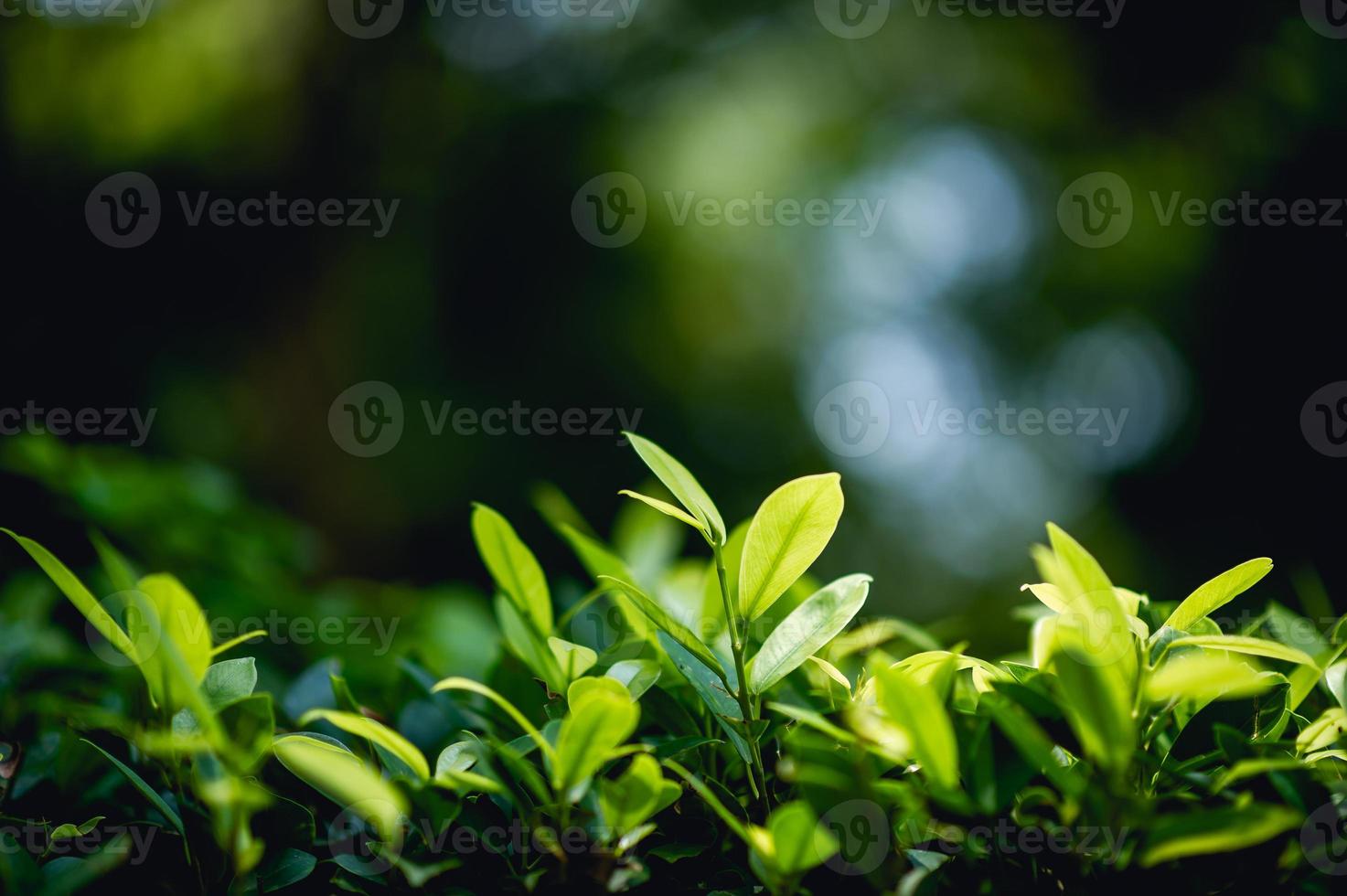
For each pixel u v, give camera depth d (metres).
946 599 8.15
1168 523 8.32
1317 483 7.56
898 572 8.36
